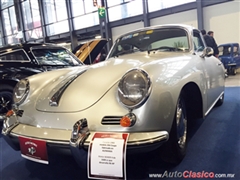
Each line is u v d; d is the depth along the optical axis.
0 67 2.56
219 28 8.53
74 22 12.38
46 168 1.65
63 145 1.14
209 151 1.67
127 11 10.60
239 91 3.88
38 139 1.22
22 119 1.39
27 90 1.52
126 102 1.11
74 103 1.25
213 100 2.20
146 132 1.11
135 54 2.03
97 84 1.32
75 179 1.46
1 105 2.54
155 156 1.63
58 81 1.54
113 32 11.25
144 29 2.26
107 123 1.13
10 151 2.05
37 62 2.86
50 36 13.50
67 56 3.28
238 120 2.30
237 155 1.57
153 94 1.14
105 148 1.07
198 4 8.57
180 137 1.51
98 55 3.55
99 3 10.88
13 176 1.58
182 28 2.06
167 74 1.29
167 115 1.21
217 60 2.49
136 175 1.42
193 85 1.67
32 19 14.24
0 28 16.06
